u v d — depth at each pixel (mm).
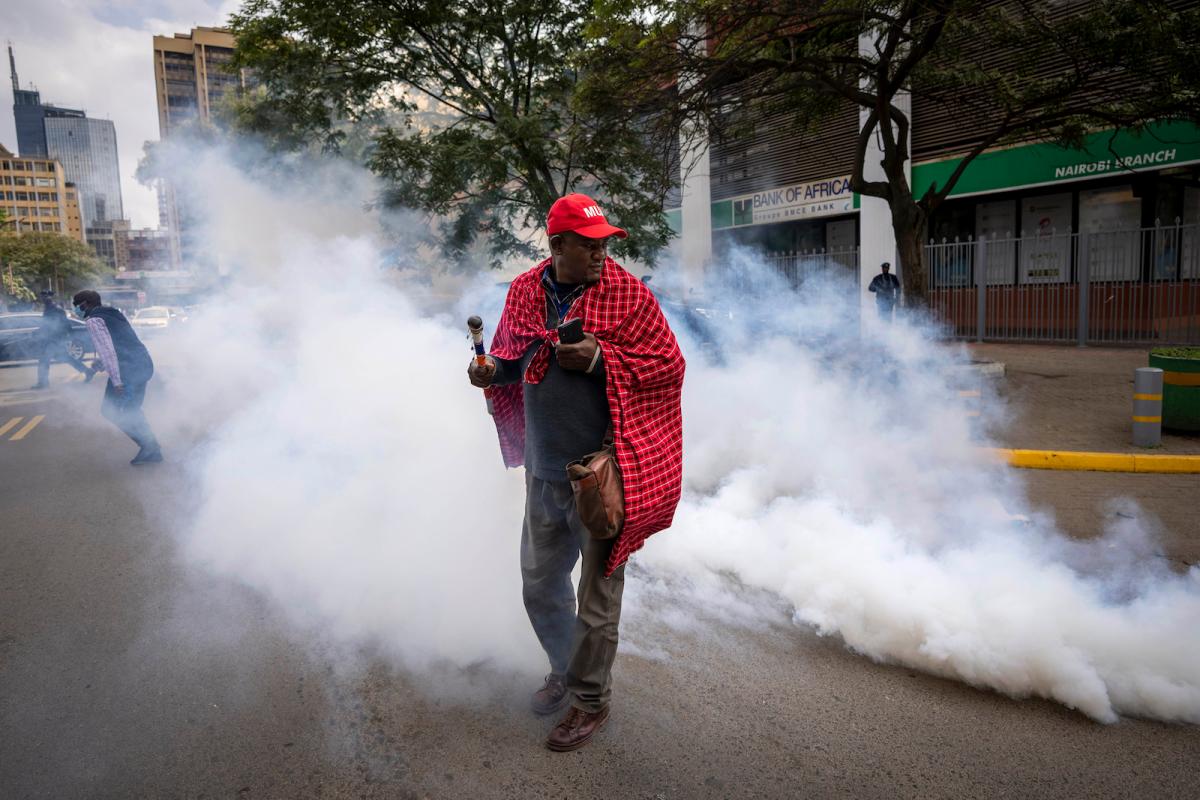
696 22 9266
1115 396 9016
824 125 16922
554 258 2523
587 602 2582
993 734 2684
